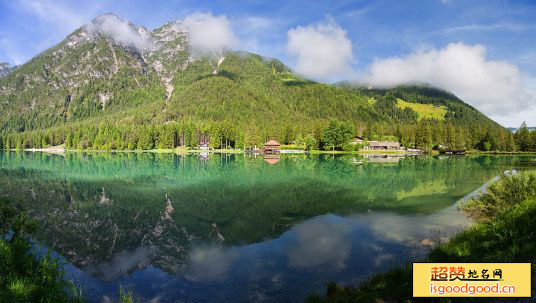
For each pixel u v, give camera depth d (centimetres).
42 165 7212
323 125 15438
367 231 1952
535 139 13038
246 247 1730
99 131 16638
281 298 1128
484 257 1132
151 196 3412
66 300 1090
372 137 17050
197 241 1883
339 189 3719
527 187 2194
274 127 17012
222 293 1191
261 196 3334
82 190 3809
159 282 1313
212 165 7100
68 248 1789
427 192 3447
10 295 970
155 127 16712
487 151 13900
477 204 2506
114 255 1664
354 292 1079
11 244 1327
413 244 1655
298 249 1650
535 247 1095
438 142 14912
